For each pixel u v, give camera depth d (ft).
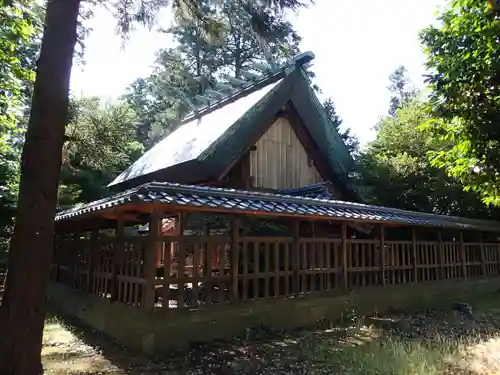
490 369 16.30
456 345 20.08
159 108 92.48
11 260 13.16
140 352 18.24
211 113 43.24
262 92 36.76
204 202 18.78
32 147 13.66
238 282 23.58
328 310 25.44
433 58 17.04
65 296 30.58
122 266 21.83
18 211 13.43
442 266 35.22
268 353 18.48
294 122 38.47
